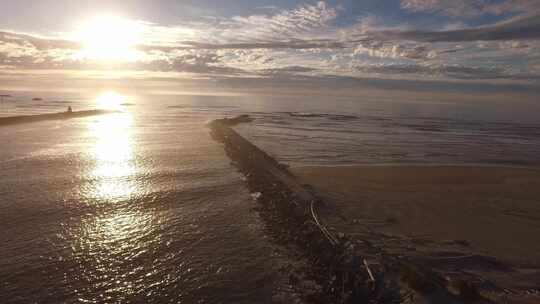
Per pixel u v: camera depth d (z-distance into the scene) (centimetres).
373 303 814
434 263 1018
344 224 1311
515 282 920
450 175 2281
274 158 2745
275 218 1367
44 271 949
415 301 788
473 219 1454
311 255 1069
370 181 2041
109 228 1250
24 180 1827
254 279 934
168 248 1105
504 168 2609
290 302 836
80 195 1605
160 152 2775
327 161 2681
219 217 1379
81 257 1034
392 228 1312
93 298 841
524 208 1631
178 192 1691
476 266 1010
